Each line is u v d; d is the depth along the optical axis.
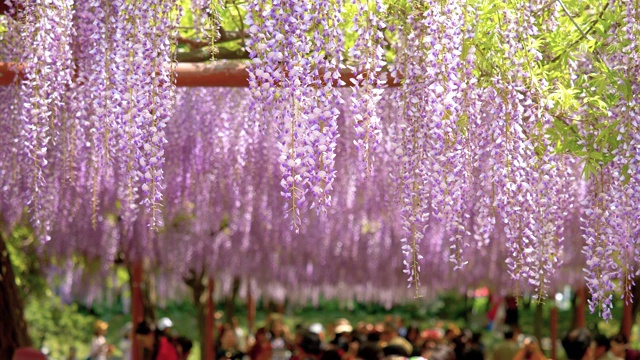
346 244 16.11
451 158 6.61
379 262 16.92
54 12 7.00
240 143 11.15
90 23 7.79
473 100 6.80
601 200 6.91
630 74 6.72
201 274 21.19
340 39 6.31
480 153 6.88
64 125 8.81
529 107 6.77
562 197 7.54
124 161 6.71
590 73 7.30
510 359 15.38
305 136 6.19
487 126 6.90
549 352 30.12
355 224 15.18
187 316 41.56
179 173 11.50
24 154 9.09
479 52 6.80
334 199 12.55
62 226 12.47
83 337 28.34
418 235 6.62
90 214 12.99
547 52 7.31
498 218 8.52
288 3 6.18
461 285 18.59
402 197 6.69
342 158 11.02
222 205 12.28
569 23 7.34
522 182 6.70
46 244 15.41
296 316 43.78
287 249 15.74
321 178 6.19
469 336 18.31
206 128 11.05
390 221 13.54
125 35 6.52
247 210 12.52
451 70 6.51
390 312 43.34
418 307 42.50
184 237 16.31
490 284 18.28
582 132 7.05
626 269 6.82
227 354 19.56
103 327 23.55
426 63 6.61
